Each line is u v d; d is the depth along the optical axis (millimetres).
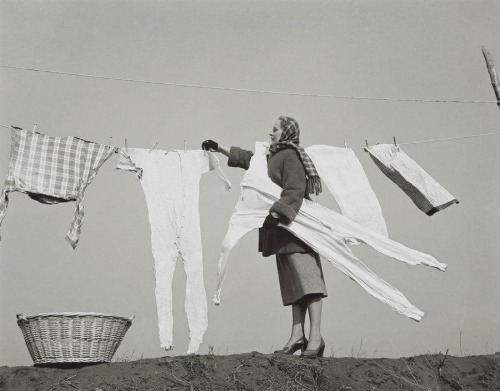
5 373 5496
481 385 5840
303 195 6086
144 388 5293
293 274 5969
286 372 5535
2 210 6172
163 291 6266
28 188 6266
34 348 5773
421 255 6328
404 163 6918
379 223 6625
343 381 5531
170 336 6156
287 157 6207
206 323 6293
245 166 6684
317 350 5805
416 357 6105
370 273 6102
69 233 6273
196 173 6652
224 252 6113
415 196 6945
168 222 6469
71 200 6441
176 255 6422
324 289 5969
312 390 5395
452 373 5938
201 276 6379
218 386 5359
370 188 6707
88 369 5586
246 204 6270
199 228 6500
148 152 6652
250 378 5457
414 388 5633
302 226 6078
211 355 5738
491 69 7617
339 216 6250
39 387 5336
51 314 5730
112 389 5266
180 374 5465
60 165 6422
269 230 6129
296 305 6086
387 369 5812
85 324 5789
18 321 5867
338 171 6742
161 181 6582
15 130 6367
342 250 6094
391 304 6047
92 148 6531
